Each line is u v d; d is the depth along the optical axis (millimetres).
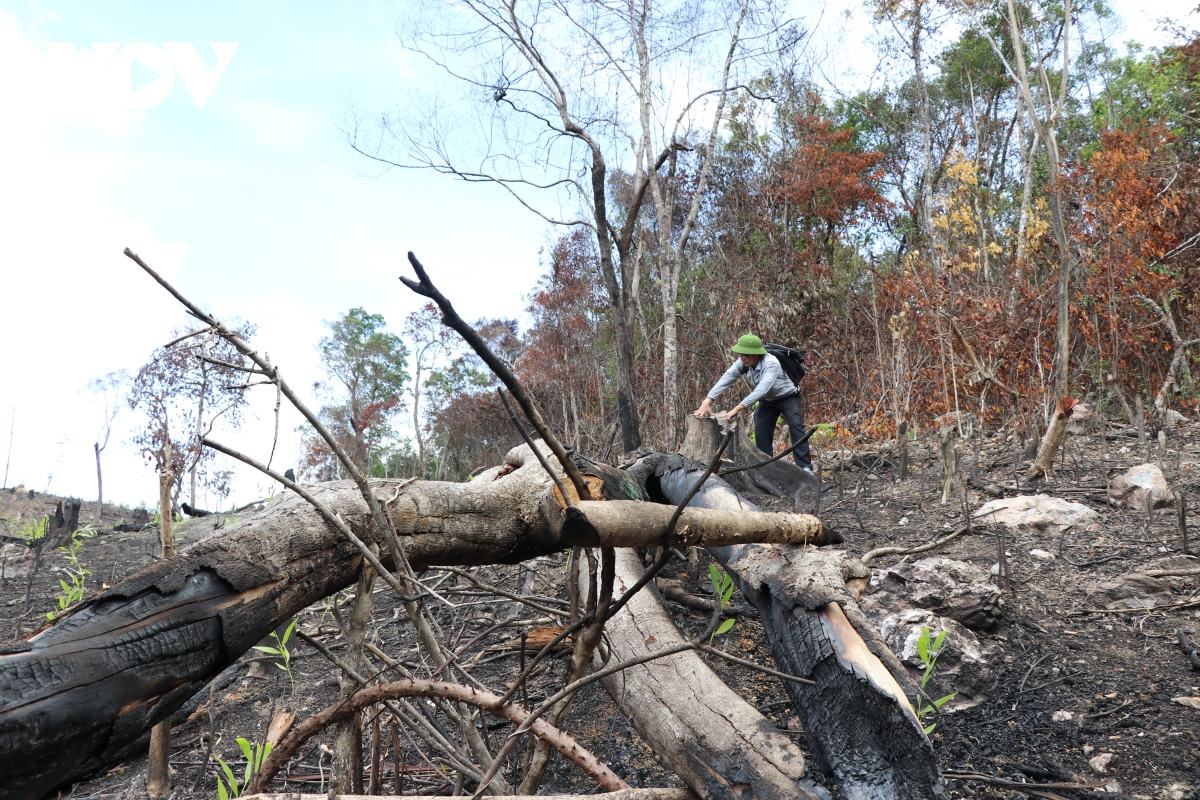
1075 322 8391
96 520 9242
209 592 1889
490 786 2020
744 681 3271
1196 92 13867
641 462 4051
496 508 2930
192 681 1837
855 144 22578
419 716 2312
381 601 4719
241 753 3168
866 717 2027
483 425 23828
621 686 2646
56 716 1491
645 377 12195
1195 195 8289
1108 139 8914
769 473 5004
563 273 18656
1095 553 4148
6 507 10047
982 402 8148
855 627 2354
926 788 1905
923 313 8812
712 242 16859
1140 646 3219
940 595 3400
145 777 2955
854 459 7395
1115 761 2504
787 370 6422
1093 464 5918
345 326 40219
